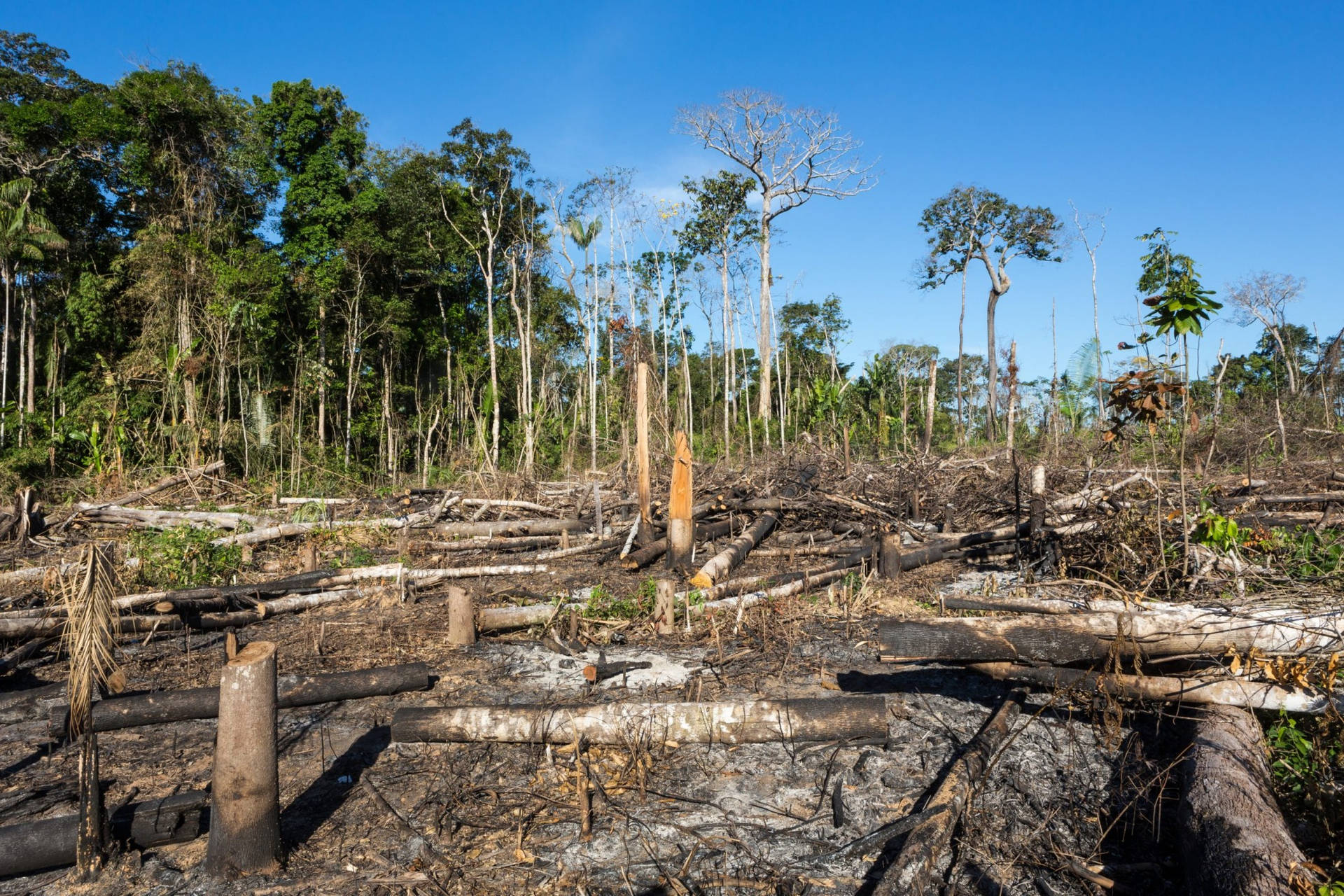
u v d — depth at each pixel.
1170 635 4.29
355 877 3.47
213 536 10.27
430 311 35.00
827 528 11.96
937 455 17.47
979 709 5.25
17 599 8.12
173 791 4.29
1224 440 15.90
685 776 4.35
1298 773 3.71
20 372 26.94
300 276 28.92
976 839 3.65
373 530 12.80
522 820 3.88
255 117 29.66
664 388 13.66
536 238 36.44
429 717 4.72
